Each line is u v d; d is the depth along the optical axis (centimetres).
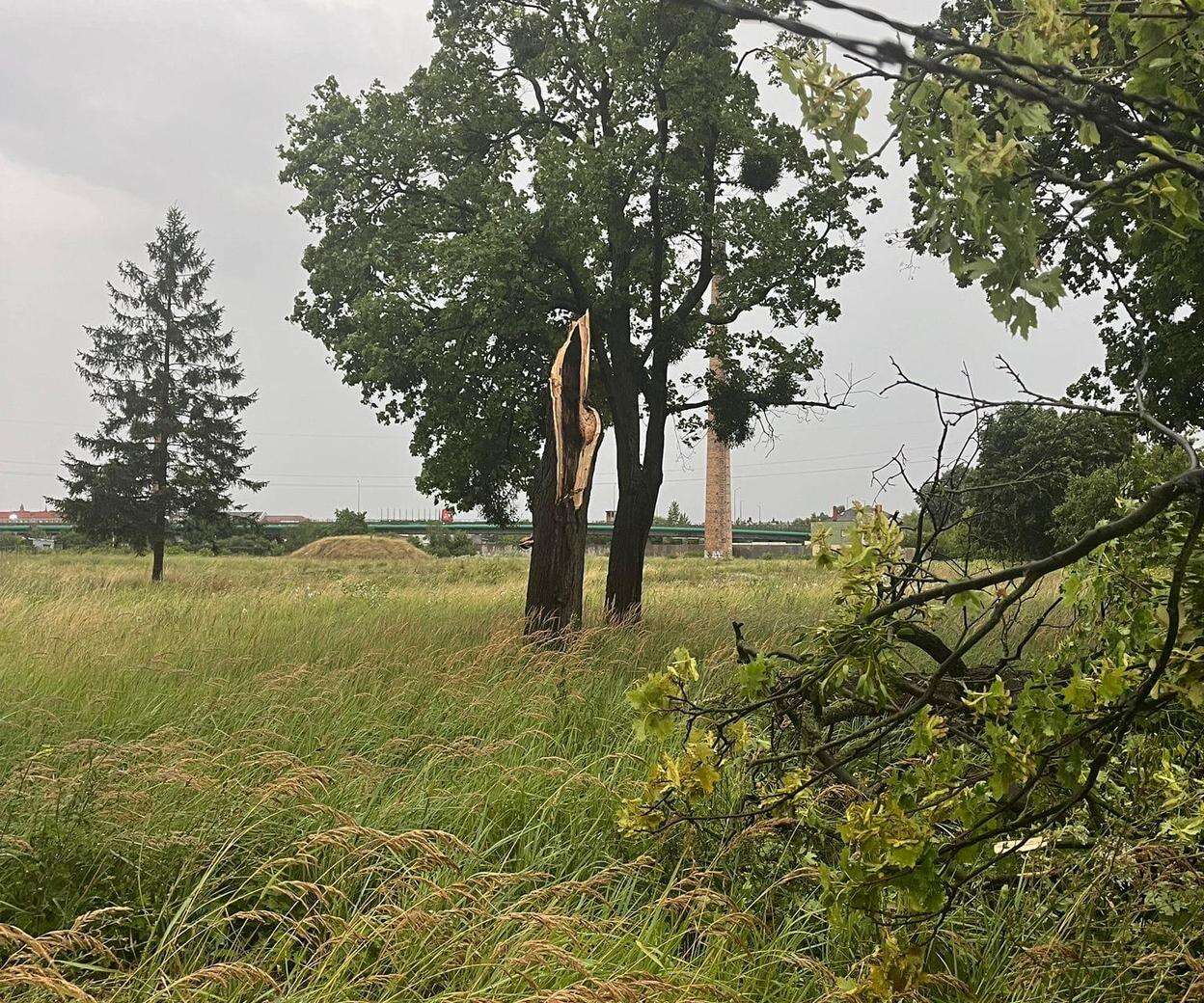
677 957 400
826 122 148
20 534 7781
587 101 1456
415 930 377
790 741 454
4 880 424
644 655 980
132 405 3247
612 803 535
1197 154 159
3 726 646
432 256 1266
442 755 598
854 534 264
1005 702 221
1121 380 1083
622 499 1415
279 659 906
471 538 8056
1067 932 364
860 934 393
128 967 386
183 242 3434
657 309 1394
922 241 163
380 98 1412
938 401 276
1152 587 257
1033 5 151
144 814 479
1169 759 311
